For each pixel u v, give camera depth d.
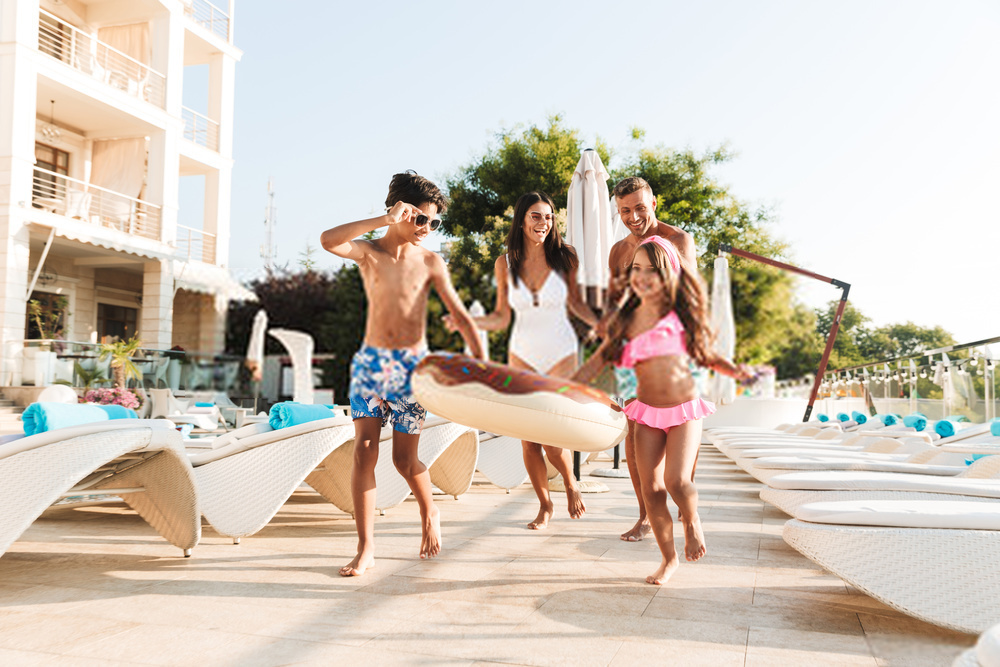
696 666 1.78
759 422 12.26
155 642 1.96
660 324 2.60
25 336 13.71
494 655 1.86
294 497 5.12
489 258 18.89
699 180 21.41
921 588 2.00
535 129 21.05
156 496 3.03
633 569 2.85
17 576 2.72
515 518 4.18
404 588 2.54
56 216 12.77
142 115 14.70
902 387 8.85
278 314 17.12
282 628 2.08
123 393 10.68
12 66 12.05
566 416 2.48
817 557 2.15
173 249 15.52
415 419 2.95
